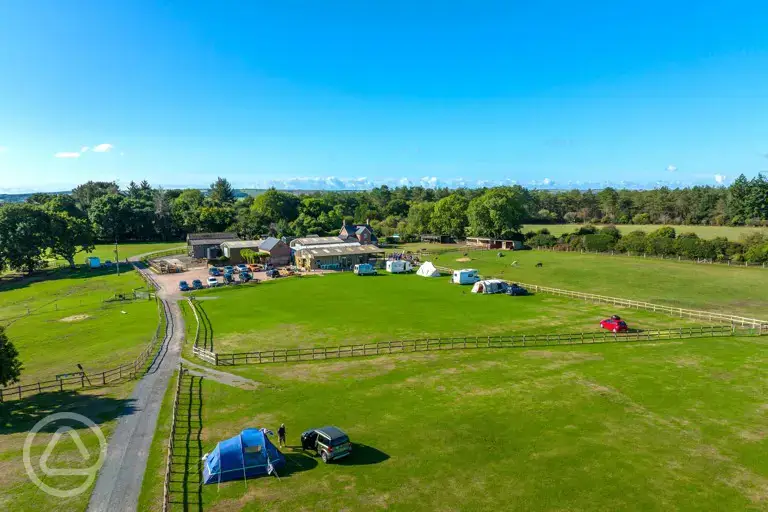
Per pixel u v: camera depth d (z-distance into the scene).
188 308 70.38
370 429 31.19
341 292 79.62
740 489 24.30
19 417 33.41
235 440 26.47
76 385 39.69
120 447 28.91
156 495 24.03
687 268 98.75
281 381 40.09
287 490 24.47
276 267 113.94
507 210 150.00
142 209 178.62
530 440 29.44
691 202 196.25
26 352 51.69
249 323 60.06
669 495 23.78
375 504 23.17
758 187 164.75
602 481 25.02
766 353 46.16
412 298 74.25
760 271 92.44
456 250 144.25
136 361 43.75
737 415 32.75
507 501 23.36
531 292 78.69
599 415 32.88
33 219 113.31
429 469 26.31
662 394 36.38
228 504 23.30
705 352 46.84
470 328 56.62
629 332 54.06
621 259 114.56
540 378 40.06
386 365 43.94
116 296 81.56
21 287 100.56
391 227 195.12
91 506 23.09
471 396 36.38
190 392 37.75
